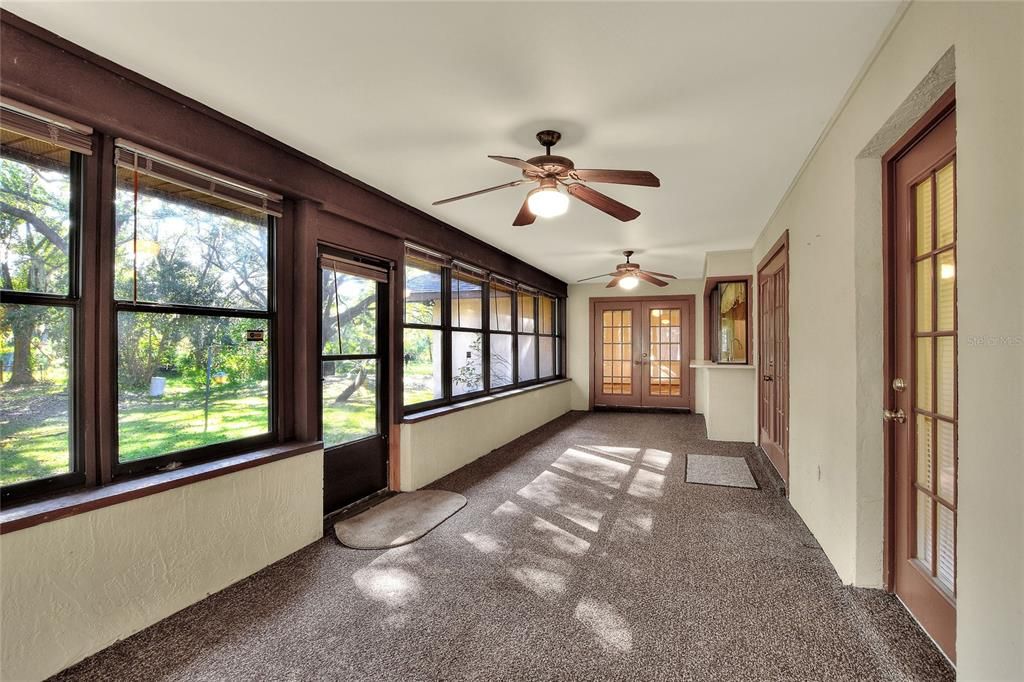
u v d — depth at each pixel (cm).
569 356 863
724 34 175
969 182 123
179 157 225
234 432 261
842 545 235
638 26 170
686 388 816
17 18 166
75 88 184
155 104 210
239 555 241
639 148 276
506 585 237
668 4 158
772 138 263
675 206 390
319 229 306
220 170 243
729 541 286
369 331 367
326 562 262
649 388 835
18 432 181
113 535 190
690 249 564
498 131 255
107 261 204
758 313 527
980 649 119
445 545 283
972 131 122
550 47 183
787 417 365
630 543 285
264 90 215
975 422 121
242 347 266
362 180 330
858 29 172
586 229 468
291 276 293
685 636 195
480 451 504
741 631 197
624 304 845
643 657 182
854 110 212
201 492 223
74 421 196
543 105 228
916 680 165
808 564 255
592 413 814
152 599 203
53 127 183
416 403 423
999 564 112
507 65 195
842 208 229
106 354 204
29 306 183
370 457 369
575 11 162
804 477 312
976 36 120
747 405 576
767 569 250
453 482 411
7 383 178
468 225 454
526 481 413
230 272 259
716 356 679
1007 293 108
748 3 158
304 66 196
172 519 211
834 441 246
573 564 259
